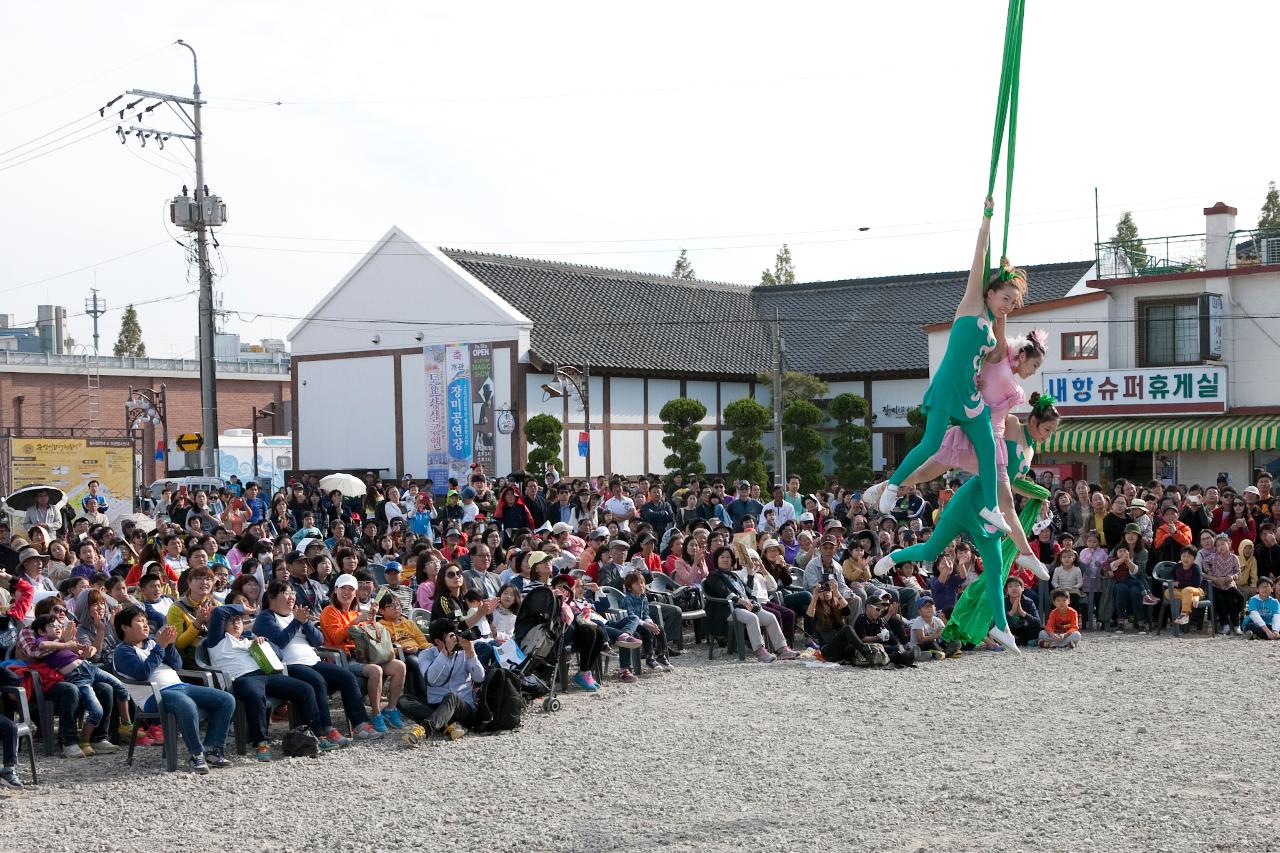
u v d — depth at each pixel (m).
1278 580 18.42
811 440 36.50
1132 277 30.89
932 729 11.57
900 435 41.06
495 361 37.59
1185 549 18.38
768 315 46.06
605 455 38.44
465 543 17.59
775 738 11.25
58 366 53.75
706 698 13.41
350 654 11.97
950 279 44.38
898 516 22.47
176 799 9.45
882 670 15.27
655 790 9.45
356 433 40.78
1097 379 30.91
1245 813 8.48
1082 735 11.17
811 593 17.44
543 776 9.98
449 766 10.41
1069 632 17.20
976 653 16.70
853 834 8.16
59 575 14.30
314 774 10.20
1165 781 9.42
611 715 12.51
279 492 25.52
